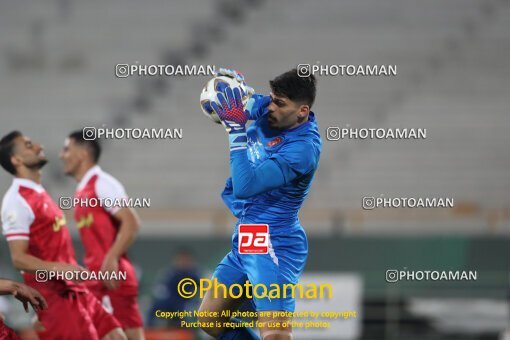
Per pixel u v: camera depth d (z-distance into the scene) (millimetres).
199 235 50594
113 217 25719
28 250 23016
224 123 18609
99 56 65750
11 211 22672
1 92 63719
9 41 66562
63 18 67062
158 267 48469
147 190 58656
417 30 64500
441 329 46094
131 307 25750
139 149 59719
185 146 59625
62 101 63375
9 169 23141
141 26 66500
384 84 62156
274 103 19078
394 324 46344
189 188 58500
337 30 65250
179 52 65688
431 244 47625
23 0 68125
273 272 19484
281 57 64125
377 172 57875
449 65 63094
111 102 63375
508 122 60500
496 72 62656
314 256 48312
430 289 46531
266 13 66500
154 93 63375
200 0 67438
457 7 65438
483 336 46156
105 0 67875
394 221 51500
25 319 39000
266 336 19219
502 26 64438
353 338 44750
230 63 64250
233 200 20344
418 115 60750
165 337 36938
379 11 65375
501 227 51781
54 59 65688
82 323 23078
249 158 19453
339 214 51594
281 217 19656
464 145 59125
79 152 25875
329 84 62219
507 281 46688
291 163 18688
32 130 62125
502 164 58688
